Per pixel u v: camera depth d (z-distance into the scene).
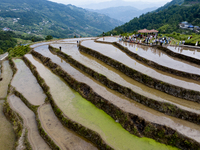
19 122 23.55
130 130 20.09
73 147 18.67
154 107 22.56
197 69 29.47
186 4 169.00
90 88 27.45
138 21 167.00
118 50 44.62
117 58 37.12
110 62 36.19
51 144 19.12
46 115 24.08
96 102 25.19
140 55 37.12
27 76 37.53
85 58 40.88
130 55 39.88
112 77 29.95
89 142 19.61
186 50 39.81
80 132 20.52
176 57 36.62
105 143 18.23
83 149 18.52
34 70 38.59
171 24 125.38
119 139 18.98
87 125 20.94
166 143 18.52
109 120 22.23
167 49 40.19
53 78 34.38
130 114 21.14
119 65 33.69
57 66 37.75
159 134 18.91
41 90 31.45
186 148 17.41
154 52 40.38
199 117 19.78
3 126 24.08
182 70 28.86
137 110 22.11
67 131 21.16
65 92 29.02
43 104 26.73
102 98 24.67
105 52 41.97
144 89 26.14
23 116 24.66
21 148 19.38
